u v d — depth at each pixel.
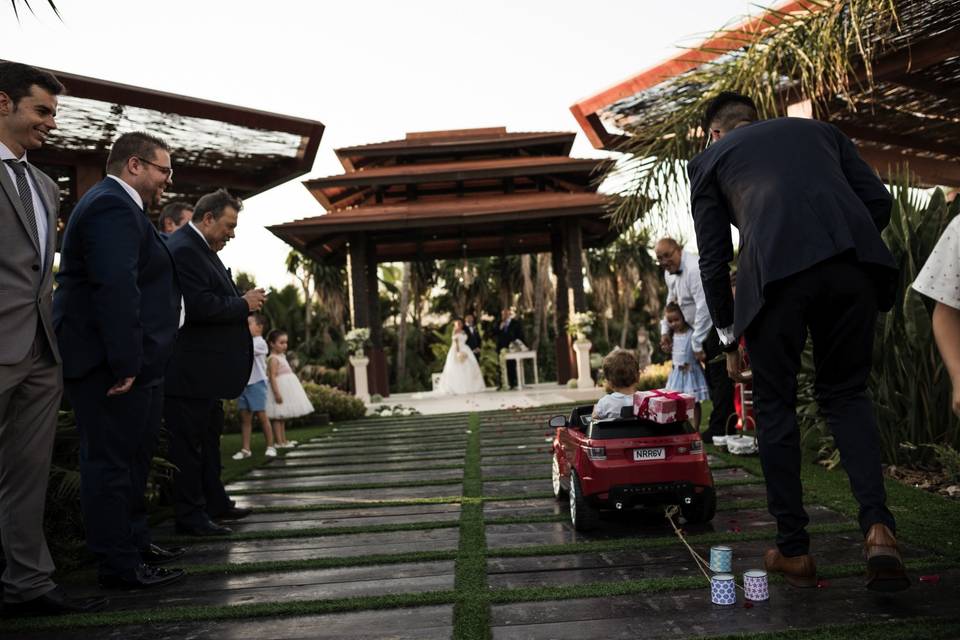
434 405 15.53
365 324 18.12
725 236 3.11
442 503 5.20
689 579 3.07
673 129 7.38
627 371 4.55
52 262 3.25
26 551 3.12
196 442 4.66
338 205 21.69
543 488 5.54
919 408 5.28
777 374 2.86
